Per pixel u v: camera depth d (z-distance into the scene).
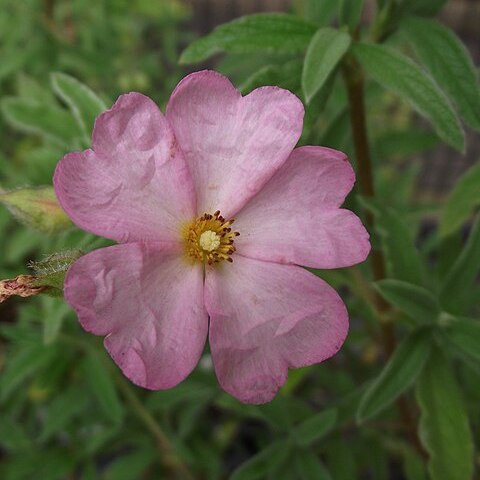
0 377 0.20
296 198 0.12
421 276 0.15
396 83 0.13
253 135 0.11
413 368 0.14
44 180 0.16
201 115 0.11
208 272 0.12
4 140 0.27
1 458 0.24
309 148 0.11
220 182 0.12
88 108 0.14
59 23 0.24
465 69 0.14
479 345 0.14
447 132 0.13
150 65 0.28
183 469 0.21
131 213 0.11
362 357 0.25
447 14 0.36
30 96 0.20
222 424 0.25
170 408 0.21
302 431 0.17
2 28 0.23
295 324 0.11
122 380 0.20
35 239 0.20
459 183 0.16
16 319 0.23
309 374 0.24
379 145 0.19
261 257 0.12
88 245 0.13
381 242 0.16
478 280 0.29
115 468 0.20
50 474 0.20
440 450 0.15
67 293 0.10
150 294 0.11
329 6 0.16
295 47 0.14
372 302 0.17
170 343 0.11
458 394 0.15
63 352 0.19
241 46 0.14
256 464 0.17
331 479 0.18
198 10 0.37
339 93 0.18
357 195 0.15
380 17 0.15
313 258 0.11
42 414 0.24
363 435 0.21
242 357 0.11
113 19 0.26
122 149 0.11
